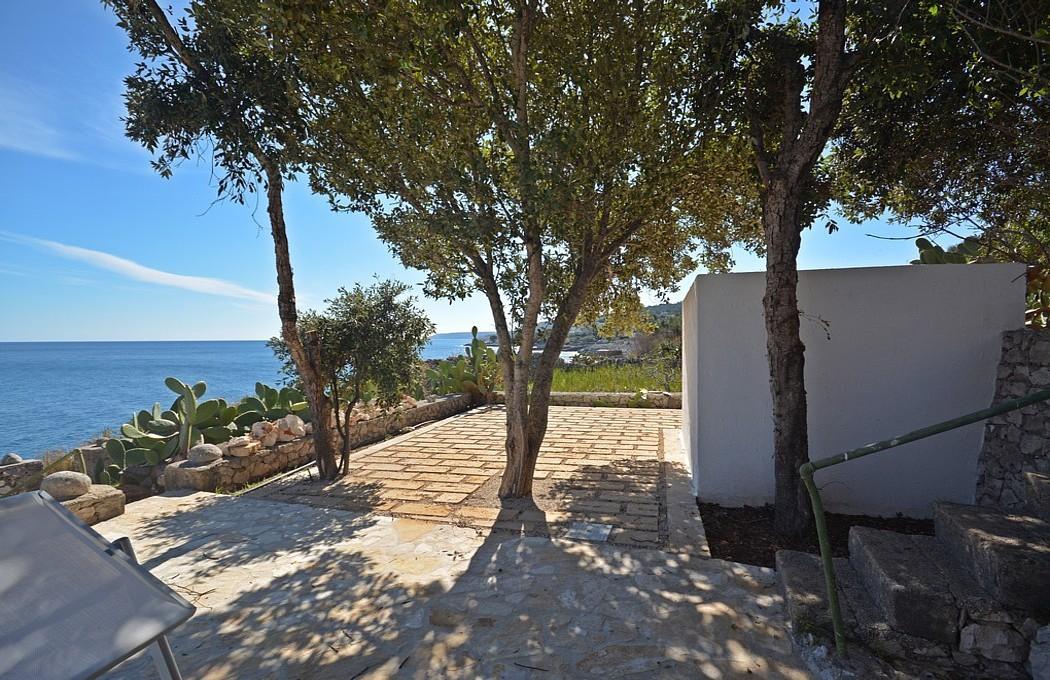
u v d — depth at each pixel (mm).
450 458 7527
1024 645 2520
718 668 2697
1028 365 4023
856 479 4805
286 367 6898
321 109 5129
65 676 1414
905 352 4676
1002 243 4977
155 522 5020
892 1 3551
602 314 8031
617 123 4703
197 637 3080
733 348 5070
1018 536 2854
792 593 3189
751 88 4824
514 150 4773
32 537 1760
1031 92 3721
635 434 9062
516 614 3260
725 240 7137
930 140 4684
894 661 2584
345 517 5105
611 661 2771
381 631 3104
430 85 4887
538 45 4754
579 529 4664
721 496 5168
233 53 4730
